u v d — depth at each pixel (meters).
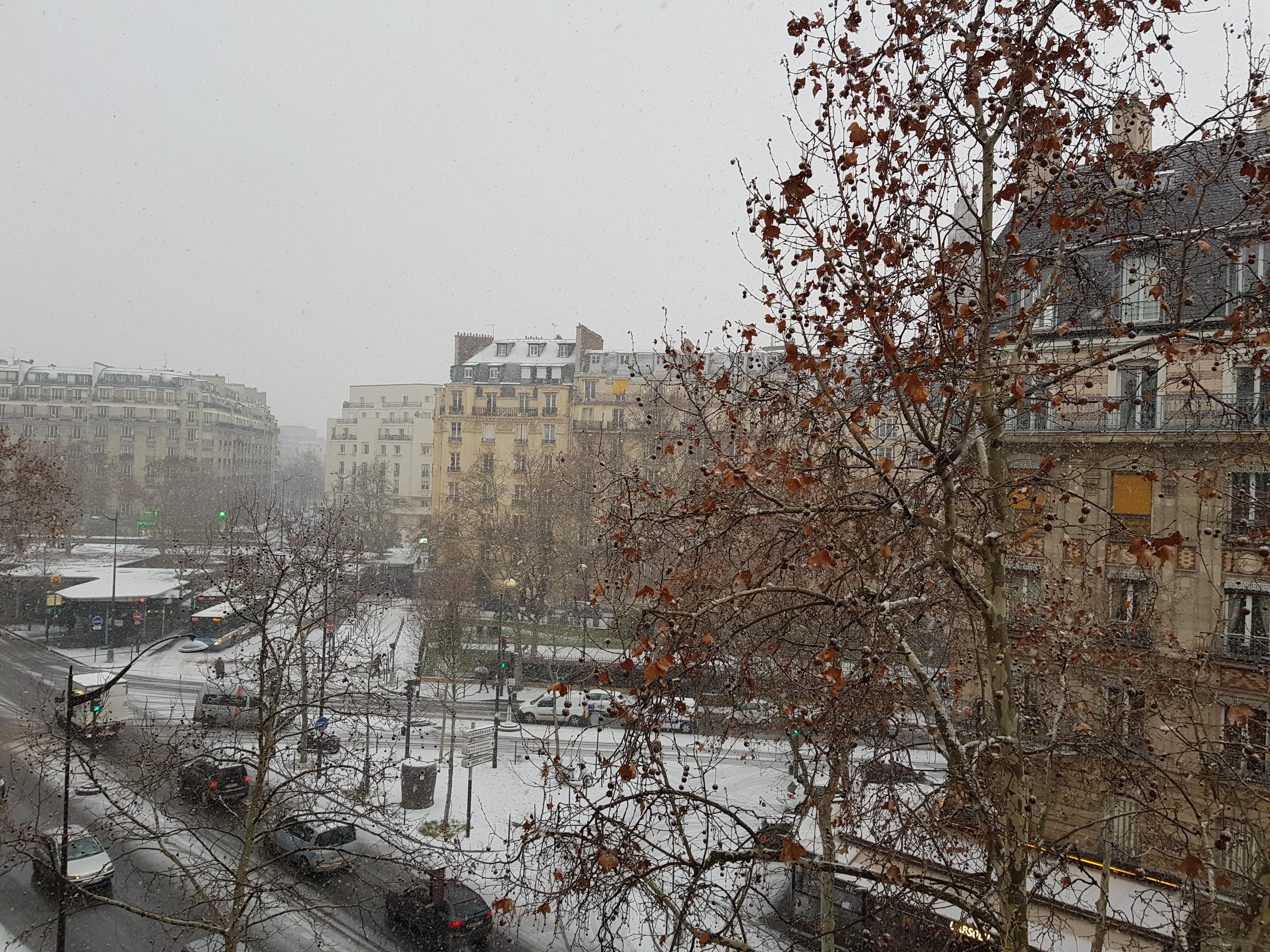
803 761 11.37
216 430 135.50
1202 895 8.70
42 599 52.88
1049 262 9.42
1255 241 7.98
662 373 63.66
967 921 8.30
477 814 24.50
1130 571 18.06
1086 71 7.57
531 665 43.69
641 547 8.80
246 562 23.23
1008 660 7.57
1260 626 16.84
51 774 24.67
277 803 14.97
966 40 7.48
